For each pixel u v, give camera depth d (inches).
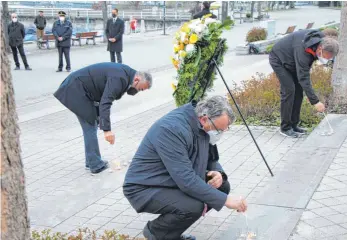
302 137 289.4
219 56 231.0
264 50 774.5
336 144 245.9
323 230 156.4
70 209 203.2
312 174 205.6
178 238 154.1
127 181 150.8
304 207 174.2
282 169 215.5
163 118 147.3
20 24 654.5
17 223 88.8
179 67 227.5
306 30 267.6
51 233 179.6
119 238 123.6
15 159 87.7
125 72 226.2
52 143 304.3
